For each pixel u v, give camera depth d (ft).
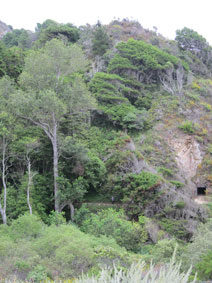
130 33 189.26
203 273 33.99
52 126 88.22
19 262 38.96
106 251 42.55
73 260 39.73
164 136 113.91
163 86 138.72
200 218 71.82
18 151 77.87
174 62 146.51
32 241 48.73
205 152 113.19
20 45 184.55
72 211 82.07
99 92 119.85
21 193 76.64
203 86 146.92
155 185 76.64
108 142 101.96
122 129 118.11
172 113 123.54
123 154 86.48
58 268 38.47
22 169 88.38
